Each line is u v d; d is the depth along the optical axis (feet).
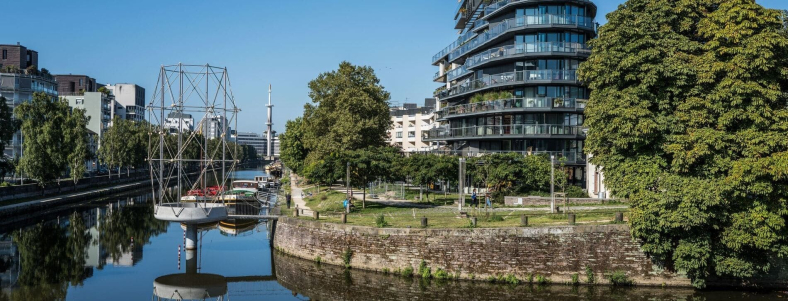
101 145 357.00
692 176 95.25
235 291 107.34
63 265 128.47
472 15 240.12
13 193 222.69
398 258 111.55
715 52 95.91
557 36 192.95
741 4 93.09
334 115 218.38
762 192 88.63
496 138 198.08
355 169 156.35
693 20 102.73
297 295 104.22
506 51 195.72
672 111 100.99
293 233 130.72
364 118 218.18
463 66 234.17
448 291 101.50
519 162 162.91
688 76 97.96
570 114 196.75
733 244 93.09
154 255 139.64
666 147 96.68
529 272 104.68
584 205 145.07
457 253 107.65
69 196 256.93
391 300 97.76
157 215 122.42
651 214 94.63
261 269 124.26
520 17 192.13
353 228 117.08
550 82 189.06
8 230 176.55
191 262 129.80
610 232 103.30
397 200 179.32
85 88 572.92
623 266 102.63
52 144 241.76
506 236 105.70
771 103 94.38
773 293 97.81
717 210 92.53
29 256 138.10
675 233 96.02
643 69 99.09
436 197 184.44
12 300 99.76
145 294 105.19
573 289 101.24
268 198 221.46
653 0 104.47
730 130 94.68
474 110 205.26
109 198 280.10
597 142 108.17
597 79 108.27
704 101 94.99
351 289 104.32
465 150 212.64
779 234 92.58
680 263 95.96
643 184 97.45
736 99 90.84
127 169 399.03
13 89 331.98
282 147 423.23
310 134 250.57
